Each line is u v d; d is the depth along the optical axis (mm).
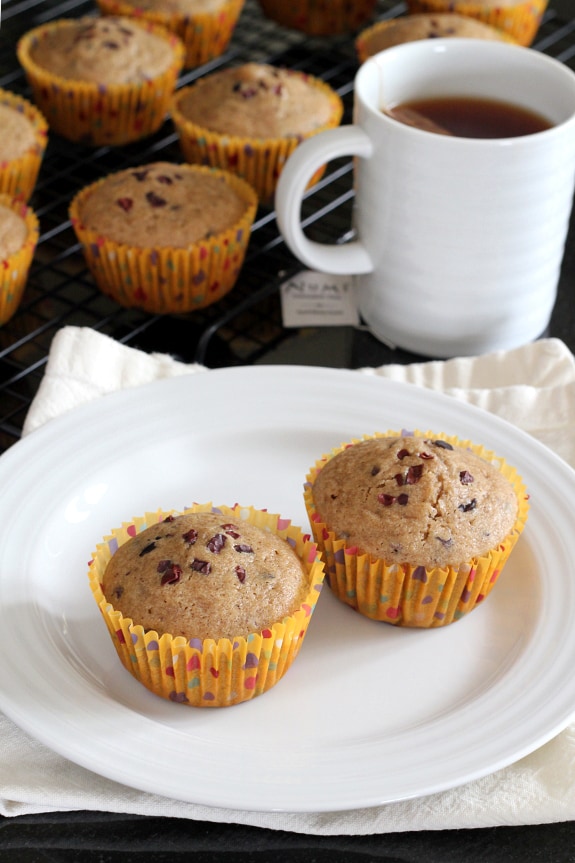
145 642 583
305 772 565
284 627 588
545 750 586
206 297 777
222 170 832
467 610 624
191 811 572
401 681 607
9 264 735
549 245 720
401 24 904
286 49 975
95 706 579
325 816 574
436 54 747
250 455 682
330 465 640
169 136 908
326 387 694
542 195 700
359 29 988
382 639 622
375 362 755
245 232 772
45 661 591
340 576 624
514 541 624
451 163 688
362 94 717
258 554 606
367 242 737
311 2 954
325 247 741
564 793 575
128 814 582
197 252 751
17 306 773
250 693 596
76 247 816
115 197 770
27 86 933
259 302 792
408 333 747
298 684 604
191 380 693
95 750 565
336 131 712
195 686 591
